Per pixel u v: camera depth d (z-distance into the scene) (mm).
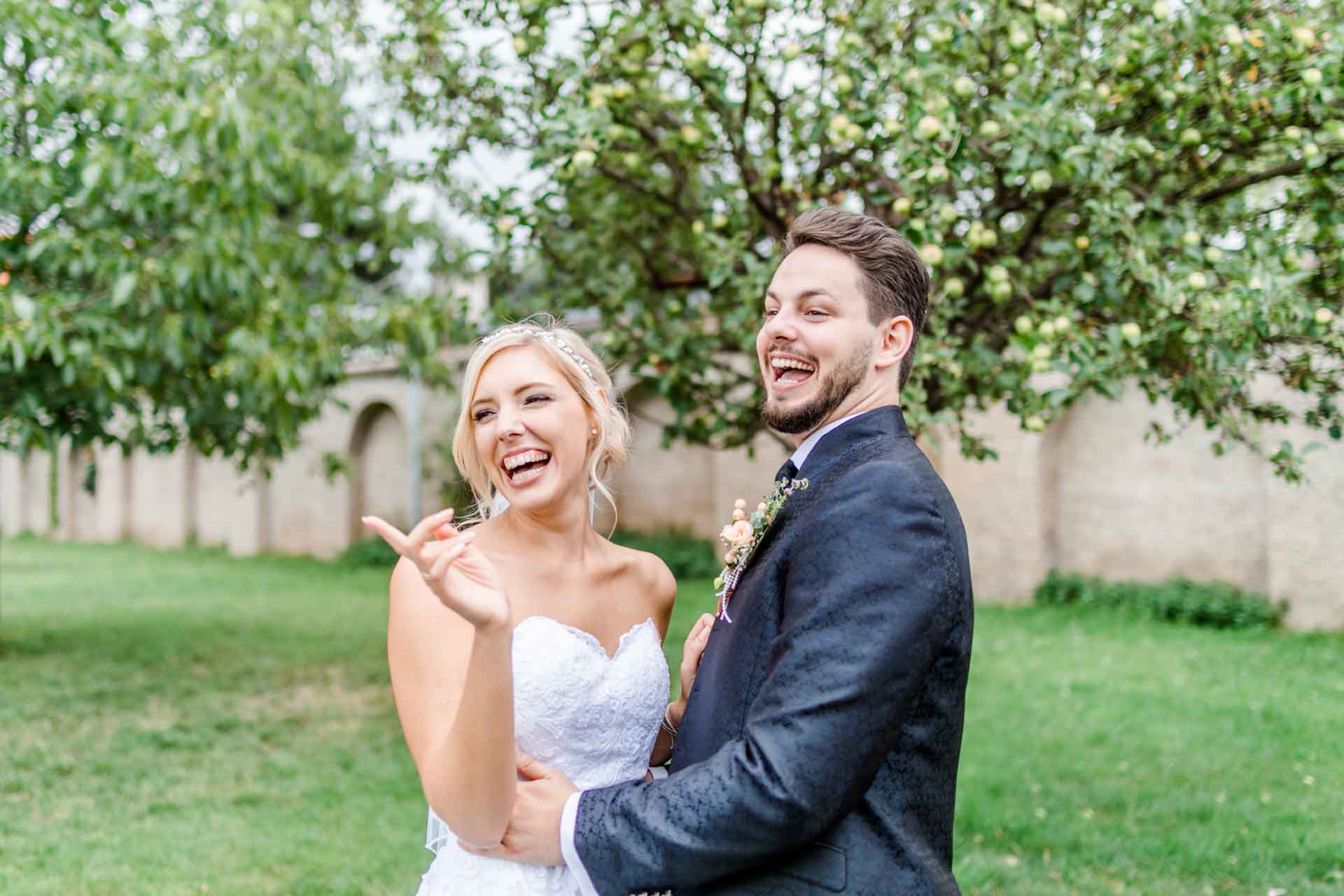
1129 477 10922
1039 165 3338
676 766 1646
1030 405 3641
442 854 1918
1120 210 3393
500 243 4730
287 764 5582
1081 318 3889
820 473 1637
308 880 3990
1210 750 5594
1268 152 3754
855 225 1691
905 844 1464
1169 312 3393
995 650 8492
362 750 5879
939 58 3611
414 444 16047
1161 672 7574
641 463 14945
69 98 6082
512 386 1928
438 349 8031
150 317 6254
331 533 17312
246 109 6020
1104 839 4316
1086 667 7777
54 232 5949
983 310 4133
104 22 6484
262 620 10555
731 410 4926
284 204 8250
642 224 5047
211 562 16734
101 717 6566
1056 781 5109
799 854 1462
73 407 6891
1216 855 4129
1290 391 8930
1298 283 3605
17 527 23719
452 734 1477
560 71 4332
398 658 1727
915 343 1750
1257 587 10078
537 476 1918
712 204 4465
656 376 4918
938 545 1489
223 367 6426
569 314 5426
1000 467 11383
